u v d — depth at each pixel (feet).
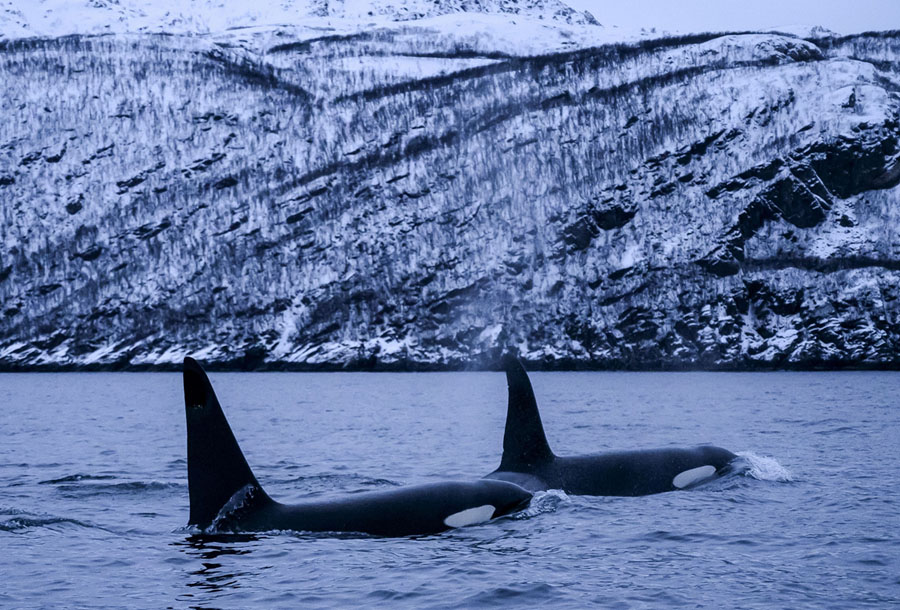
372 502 94.79
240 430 257.55
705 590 73.31
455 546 87.71
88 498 120.88
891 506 107.45
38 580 77.71
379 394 540.52
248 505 92.12
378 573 78.74
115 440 226.99
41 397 527.40
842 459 158.30
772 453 169.78
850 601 69.82
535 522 98.07
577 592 73.36
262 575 78.28
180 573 79.20
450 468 155.94
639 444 197.26
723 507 106.83
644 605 69.77
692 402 400.88
